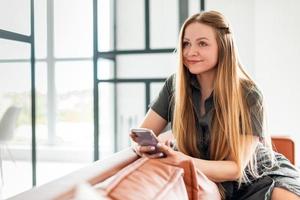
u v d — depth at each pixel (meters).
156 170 0.77
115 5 3.76
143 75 3.76
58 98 5.15
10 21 2.80
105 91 3.47
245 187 1.30
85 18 4.99
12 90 3.15
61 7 5.04
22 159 3.88
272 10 3.77
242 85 1.29
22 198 0.54
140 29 3.81
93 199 0.53
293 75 3.76
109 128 3.66
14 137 3.42
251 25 3.96
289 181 1.26
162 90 1.50
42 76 5.09
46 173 3.91
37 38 4.98
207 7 4.04
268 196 1.22
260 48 3.82
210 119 1.30
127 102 3.87
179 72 1.34
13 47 2.78
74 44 5.07
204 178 0.99
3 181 3.22
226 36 1.26
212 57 1.25
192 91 1.35
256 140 1.27
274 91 3.81
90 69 5.05
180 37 1.31
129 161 0.89
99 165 0.79
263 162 1.34
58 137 5.13
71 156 4.66
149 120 1.48
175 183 0.75
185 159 0.87
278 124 3.82
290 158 1.75
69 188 0.59
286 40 3.75
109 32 3.53
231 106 1.24
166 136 1.45
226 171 1.19
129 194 0.60
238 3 3.98
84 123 5.16
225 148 1.26
